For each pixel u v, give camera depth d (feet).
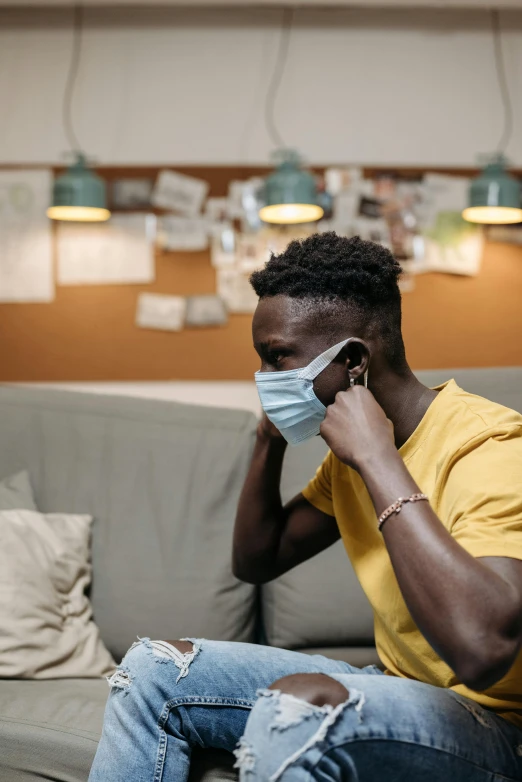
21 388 6.90
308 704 2.92
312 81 10.18
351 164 10.18
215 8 10.13
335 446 3.20
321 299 3.46
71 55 10.16
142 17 10.15
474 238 10.02
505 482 3.05
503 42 10.21
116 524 6.27
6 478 6.40
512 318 10.01
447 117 10.21
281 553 4.47
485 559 2.83
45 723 4.46
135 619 5.98
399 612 3.51
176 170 10.08
